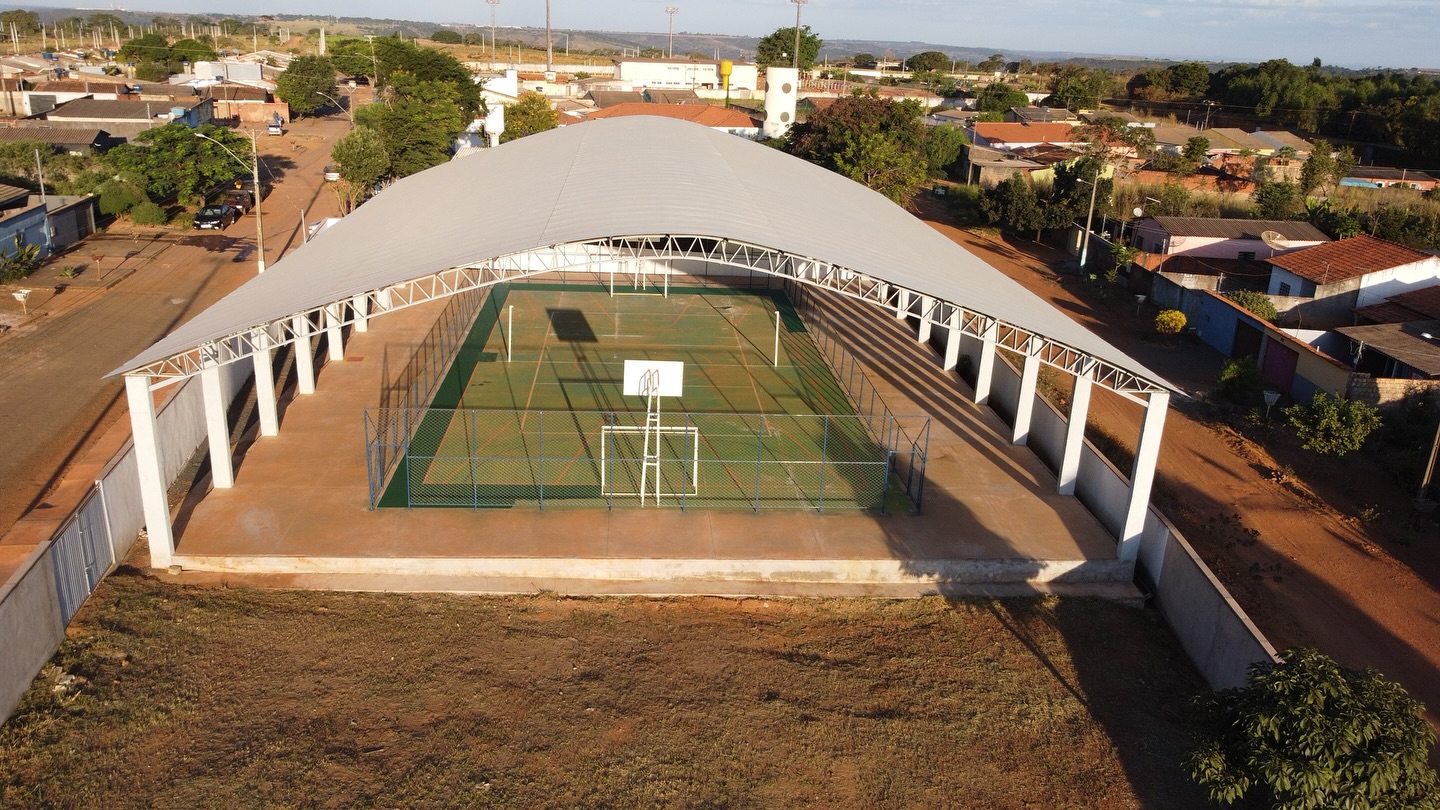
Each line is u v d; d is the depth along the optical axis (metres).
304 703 13.53
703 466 21.83
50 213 40.41
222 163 50.81
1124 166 64.31
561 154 29.00
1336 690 11.36
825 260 17.97
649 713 13.73
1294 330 33.06
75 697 13.26
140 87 84.75
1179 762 13.32
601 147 29.00
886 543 18.33
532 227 19.25
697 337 32.88
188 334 17.53
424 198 27.58
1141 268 42.22
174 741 12.64
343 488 19.75
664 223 18.34
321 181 60.97
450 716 13.43
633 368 19.72
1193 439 26.38
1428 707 15.13
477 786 12.11
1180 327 35.88
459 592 16.69
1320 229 51.22
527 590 16.84
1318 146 64.56
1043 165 66.00
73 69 103.50
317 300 17.08
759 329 34.22
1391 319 35.06
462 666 14.57
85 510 15.67
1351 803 10.54
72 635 14.57
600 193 21.53
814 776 12.72
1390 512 22.38
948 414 25.83
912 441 23.53
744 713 13.85
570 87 114.25
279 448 21.67
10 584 13.05
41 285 35.47
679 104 87.31
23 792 11.55
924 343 32.81
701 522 18.89
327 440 22.27
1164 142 76.94
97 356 27.78
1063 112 100.62
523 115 70.94
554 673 14.54
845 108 63.66
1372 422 24.42
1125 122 80.88
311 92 90.69
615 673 14.62
